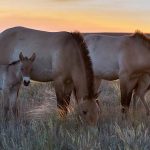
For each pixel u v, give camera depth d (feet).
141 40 40.70
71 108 37.86
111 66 41.73
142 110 40.40
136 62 40.19
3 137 25.95
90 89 32.27
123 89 40.40
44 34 39.88
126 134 26.22
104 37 43.14
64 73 37.76
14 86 39.22
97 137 26.53
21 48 40.09
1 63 41.47
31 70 39.73
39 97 47.34
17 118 34.99
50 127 28.07
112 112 37.50
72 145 24.21
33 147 24.16
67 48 37.60
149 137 26.63
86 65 35.09
